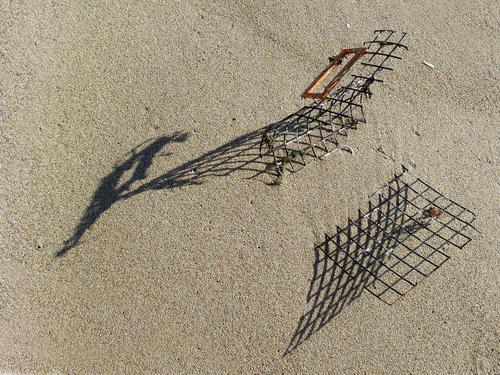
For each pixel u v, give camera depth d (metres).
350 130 1.44
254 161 1.38
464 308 1.36
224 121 1.40
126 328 1.26
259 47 1.46
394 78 1.49
